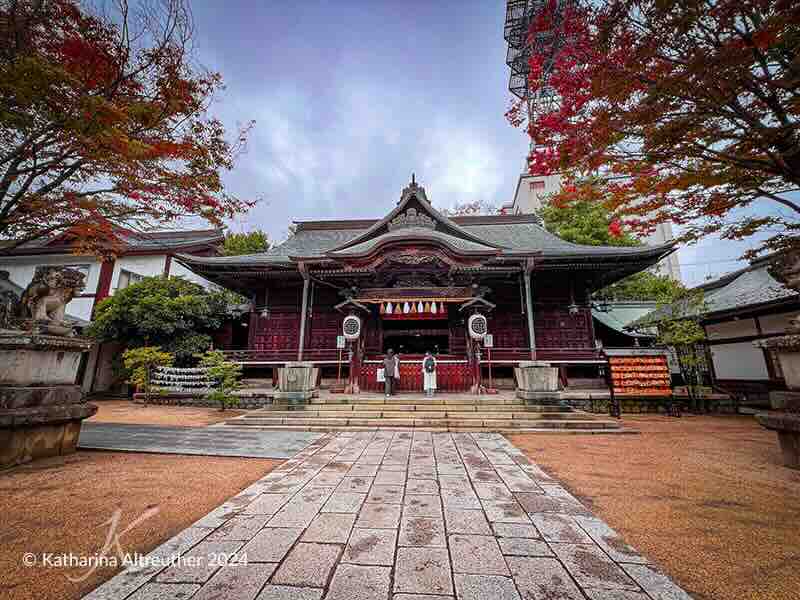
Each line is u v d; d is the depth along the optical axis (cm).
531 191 2823
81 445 628
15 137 504
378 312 1406
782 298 1022
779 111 486
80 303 1781
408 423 849
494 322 1491
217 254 2200
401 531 324
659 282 1973
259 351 1473
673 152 548
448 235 1352
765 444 680
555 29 530
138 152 501
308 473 501
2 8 442
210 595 229
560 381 1307
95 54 482
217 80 594
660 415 1071
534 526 336
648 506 389
